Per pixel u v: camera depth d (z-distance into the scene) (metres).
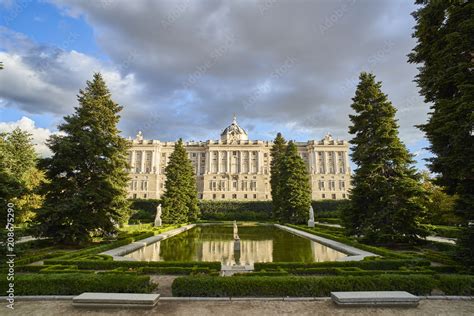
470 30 12.23
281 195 52.25
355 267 13.97
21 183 14.01
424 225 21.92
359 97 25.25
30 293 9.60
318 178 105.44
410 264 14.21
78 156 22.73
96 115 25.56
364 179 23.56
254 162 110.81
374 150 23.34
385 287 9.82
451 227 27.11
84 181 23.36
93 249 18.48
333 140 112.50
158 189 108.00
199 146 116.25
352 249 20.59
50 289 9.66
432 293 9.91
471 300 9.30
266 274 12.02
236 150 111.31
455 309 8.53
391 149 23.12
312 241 27.88
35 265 13.73
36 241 21.28
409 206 21.41
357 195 23.50
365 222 22.70
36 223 21.45
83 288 9.71
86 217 21.50
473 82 12.26
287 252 21.25
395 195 21.92
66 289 9.70
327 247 23.64
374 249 18.58
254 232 38.81
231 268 14.62
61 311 8.41
